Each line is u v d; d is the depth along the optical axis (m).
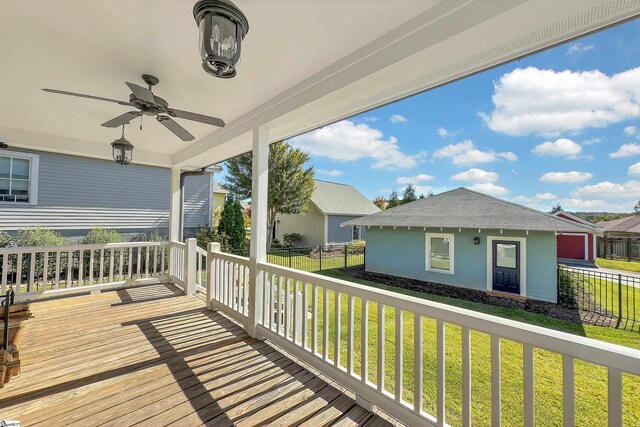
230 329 3.47
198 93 2.90
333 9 1.69
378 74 2.03
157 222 9.02
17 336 2.72
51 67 2.41
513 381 2.87
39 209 7.09
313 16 1.75
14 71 2.47
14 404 2.04
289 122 3.08
